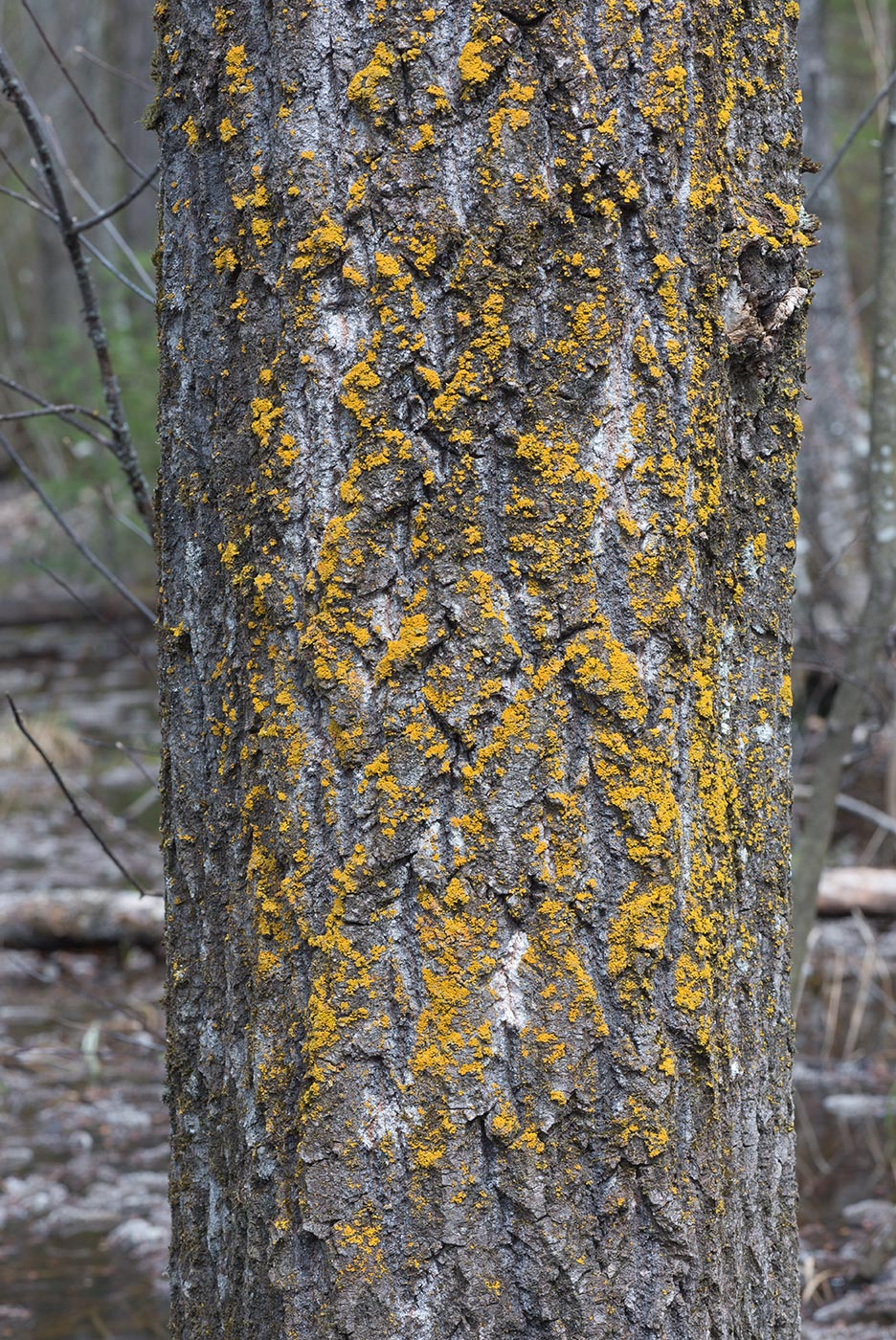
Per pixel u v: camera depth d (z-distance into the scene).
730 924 2.26
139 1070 4.82
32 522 14.05
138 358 10.02
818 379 8.20
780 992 2.32
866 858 6.43
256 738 2.23
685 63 2.20
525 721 2.19
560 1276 2.19
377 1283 2.19
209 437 2.26
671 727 2.21
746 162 2.25
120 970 5.80
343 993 2.20
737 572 2.29
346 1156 2.19
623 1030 2.20
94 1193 3.88
